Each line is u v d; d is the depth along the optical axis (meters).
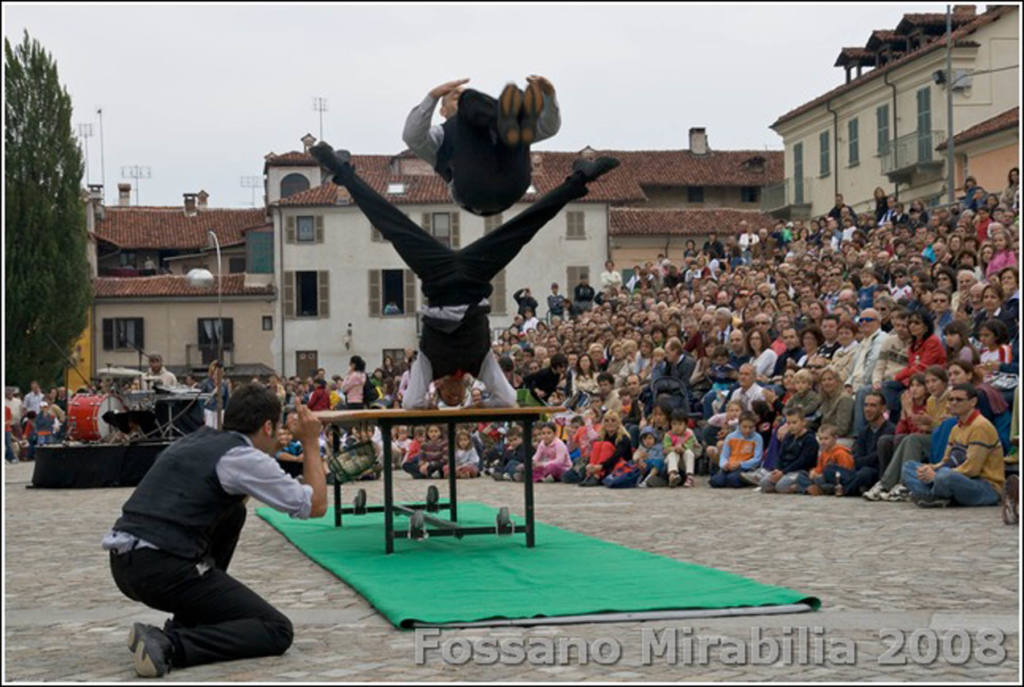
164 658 6.68
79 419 23.17
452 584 9.27
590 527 13.27
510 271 66.50
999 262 19.41
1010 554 10.30
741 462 17.62
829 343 18.23
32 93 52.50
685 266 37.53
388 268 66.25
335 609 8.64
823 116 55.59
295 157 73.19
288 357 66.50
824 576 9.45
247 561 11.42
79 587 10.06
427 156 9.81
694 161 73.44
